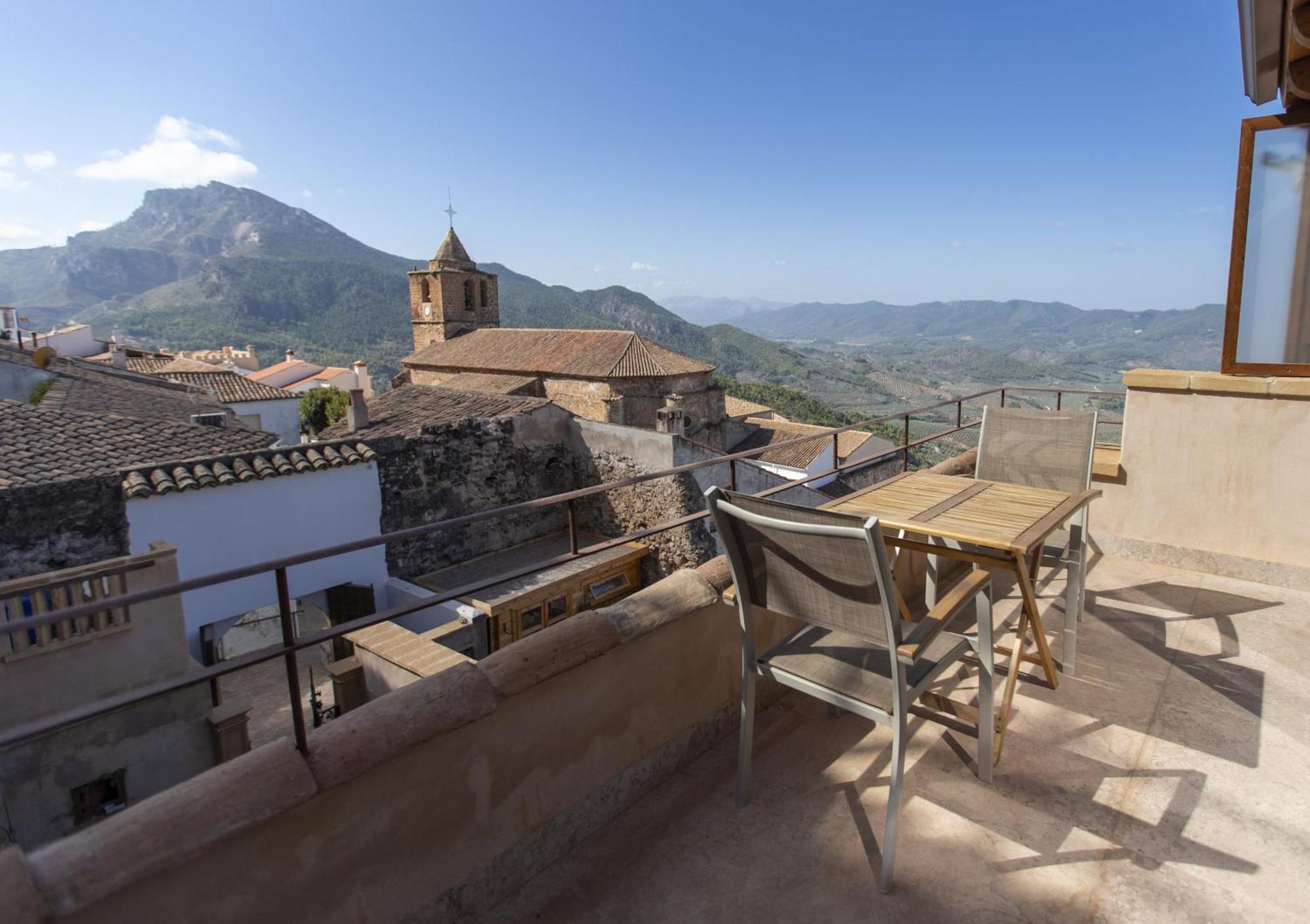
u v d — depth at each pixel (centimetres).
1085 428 324
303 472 1074
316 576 1102
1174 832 204
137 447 1134
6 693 589
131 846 123
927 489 296
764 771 242
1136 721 261
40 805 609
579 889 193
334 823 152
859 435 2817
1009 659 294
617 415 2491
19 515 815
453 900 178
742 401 4009
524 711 189
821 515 174
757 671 215
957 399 435
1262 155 357
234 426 1341
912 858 198
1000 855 198
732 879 194
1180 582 389
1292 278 361
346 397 3462
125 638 645
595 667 208
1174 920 174
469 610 1067
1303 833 202
